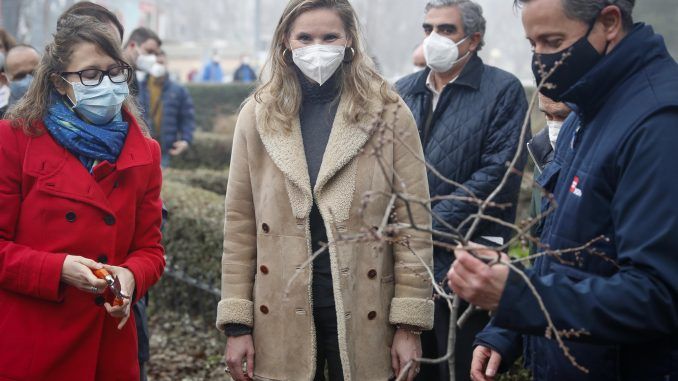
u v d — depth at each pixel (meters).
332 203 2.73
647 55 2.07
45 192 2.70
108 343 2.86
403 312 2.79
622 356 2.10
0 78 4.49
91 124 2.82
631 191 1.95
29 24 25.36
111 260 2.79
